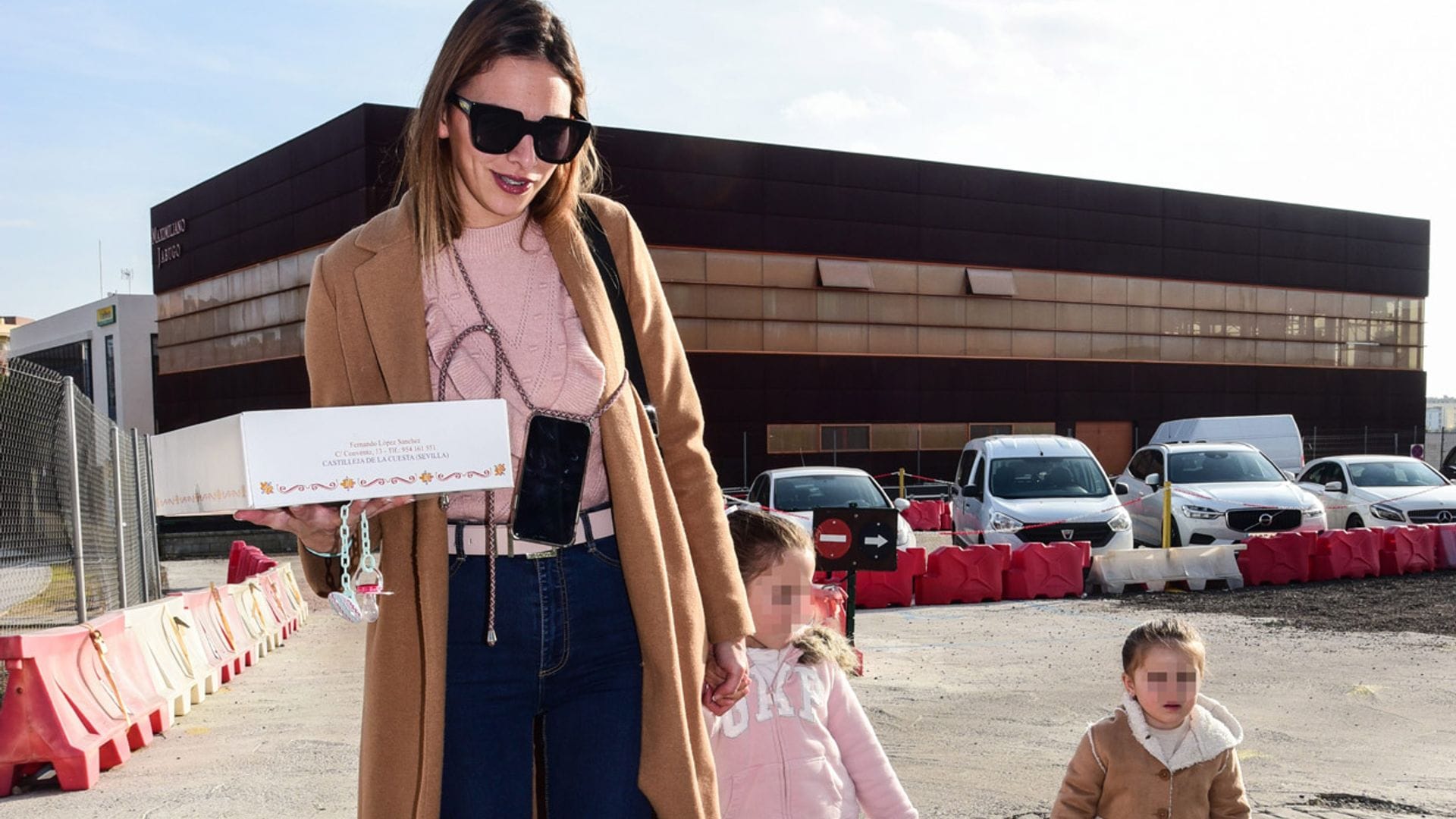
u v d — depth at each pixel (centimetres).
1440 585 1346
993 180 3366
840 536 830
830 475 1391
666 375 207
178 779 571
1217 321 3747
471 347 185
